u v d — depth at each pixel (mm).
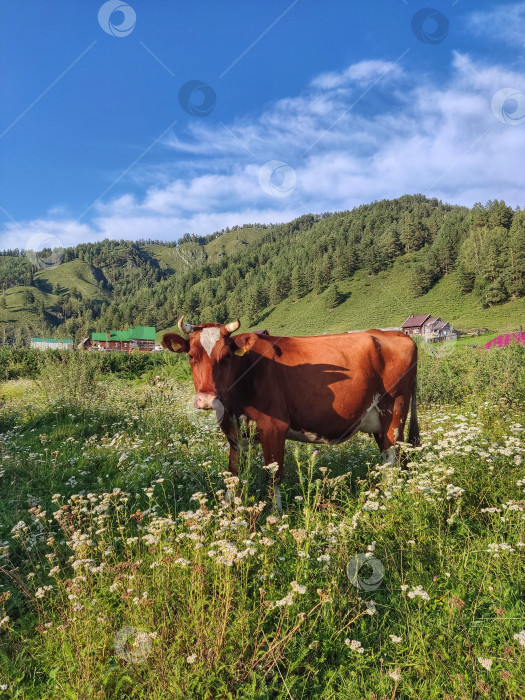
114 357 23750
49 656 2619
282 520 3611
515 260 89125
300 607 2713
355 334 5293
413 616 2725
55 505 4812
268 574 2914
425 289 112062
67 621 2689
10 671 2576
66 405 9516
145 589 2824
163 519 3248
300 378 4816
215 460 5492
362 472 5199
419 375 11219
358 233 182250
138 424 8070
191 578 2811
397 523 3725
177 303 177250
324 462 5453
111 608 2834
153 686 2225
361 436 6688
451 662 2408
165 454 6012
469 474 4285
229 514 3322
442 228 144750
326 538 3234
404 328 79500
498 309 85750
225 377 4492
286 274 150875
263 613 2664
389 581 3098
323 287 137375
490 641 2516
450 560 3268
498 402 7691
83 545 3129
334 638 2611
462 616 2664
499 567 3068
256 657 2346
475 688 2244
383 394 5309
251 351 4699
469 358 14008
